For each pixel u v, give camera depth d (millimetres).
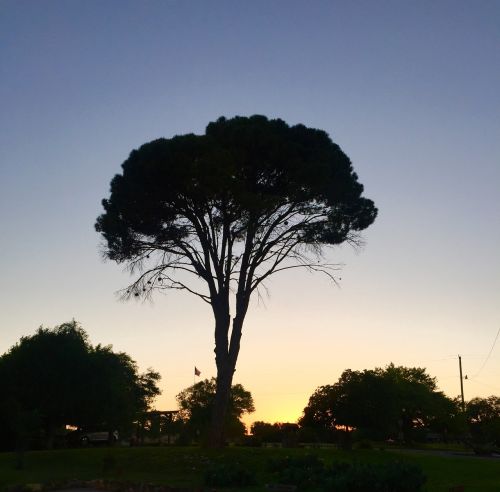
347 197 36594
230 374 35500
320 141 37031
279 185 35844
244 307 36156
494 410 89312
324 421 43750
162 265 36938
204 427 62156
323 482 24547
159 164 34062
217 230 35812
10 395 47125
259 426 64438
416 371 83000
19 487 26938
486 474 31250
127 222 36250
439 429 78750
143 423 68375
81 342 50938
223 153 33312
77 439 55688
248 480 26828
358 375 43406
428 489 25125
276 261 36812
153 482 27656
